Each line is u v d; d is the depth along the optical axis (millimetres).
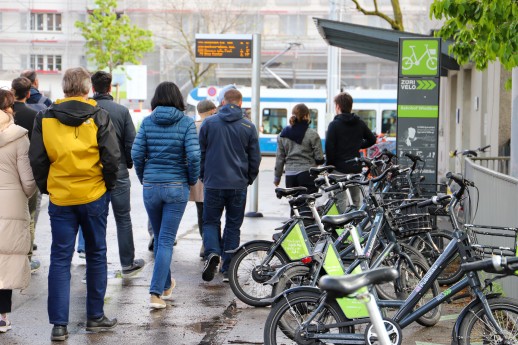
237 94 11469
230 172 11266
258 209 22062
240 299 10148
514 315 6984
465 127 29516
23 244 8797
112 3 71812
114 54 72062
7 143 8695
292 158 14258
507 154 21750
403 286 8891
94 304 8969
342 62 87000
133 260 11961
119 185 11617
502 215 10555
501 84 21750
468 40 11273
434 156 14055
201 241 15648
